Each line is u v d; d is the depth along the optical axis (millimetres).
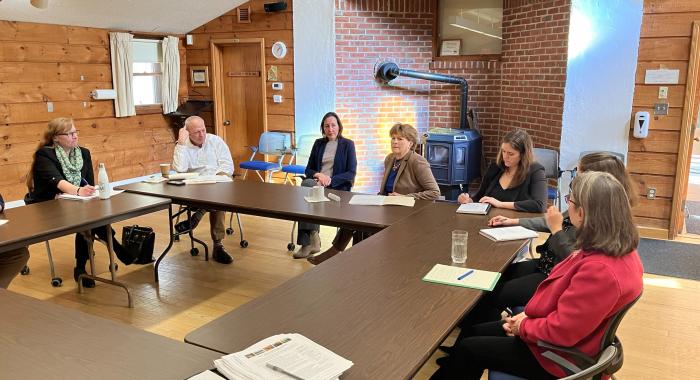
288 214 3162
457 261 2252
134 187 3898
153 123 7105
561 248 2371
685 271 4078
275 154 6492
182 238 4902
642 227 4977
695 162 8672
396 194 3615
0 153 5445
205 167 4469
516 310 2373
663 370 2709
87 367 1440
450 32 6551
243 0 6691
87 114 6250
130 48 6551
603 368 1445
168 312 3367
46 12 5496
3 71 5379
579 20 4922
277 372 1352
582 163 2367
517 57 5934
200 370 1417
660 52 4656
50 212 3162
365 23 6328
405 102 6574
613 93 4898
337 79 6395
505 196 3223
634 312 3377
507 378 1808
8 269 3102
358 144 6578
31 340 1604
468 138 5930
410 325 1668
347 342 1556
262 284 3824
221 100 7281
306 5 6355
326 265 2227
